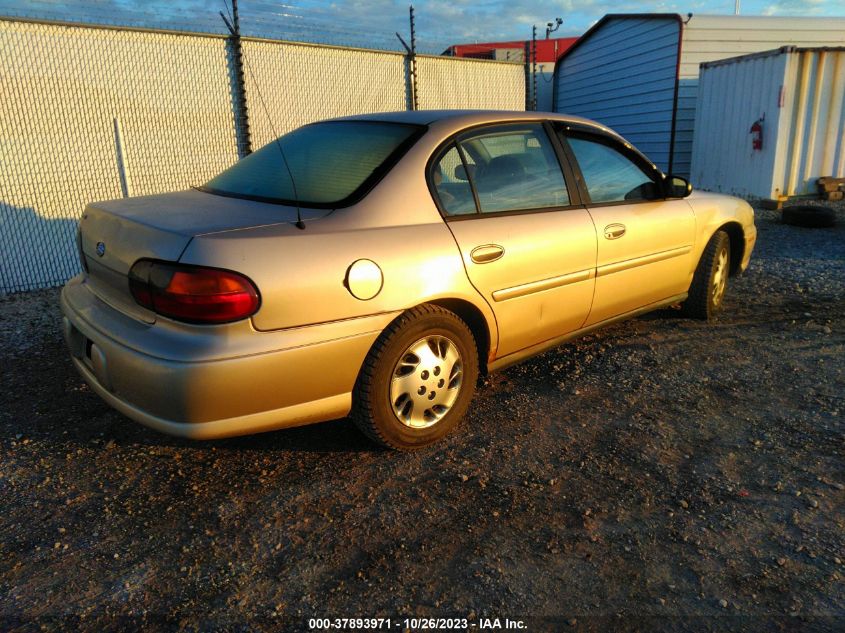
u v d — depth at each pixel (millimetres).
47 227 6777
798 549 2322
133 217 2672
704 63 11688
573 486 2738
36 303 5805
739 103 10781
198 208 2820
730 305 5332
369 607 2086
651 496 2656
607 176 3895
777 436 3119
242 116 8047
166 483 2811
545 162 3551
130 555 2348
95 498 2701
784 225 9078
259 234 2473
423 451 3047
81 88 6816
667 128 14258
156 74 7301
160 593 2156
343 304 2586
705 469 2848
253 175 3258
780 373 3869
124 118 7152
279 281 2420
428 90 9750
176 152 7633
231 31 7629
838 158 10281
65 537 2449
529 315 3369
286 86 8406
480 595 2133
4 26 6270
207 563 2301
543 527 2471
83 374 2908
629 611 2055
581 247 3539
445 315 2957
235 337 2369
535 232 3309
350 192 2852
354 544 2391
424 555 2326
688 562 2270
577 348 4355
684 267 4426
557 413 3412
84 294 2969
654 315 5059
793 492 2660
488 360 3301
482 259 3051
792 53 9562
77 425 3334
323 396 2662
